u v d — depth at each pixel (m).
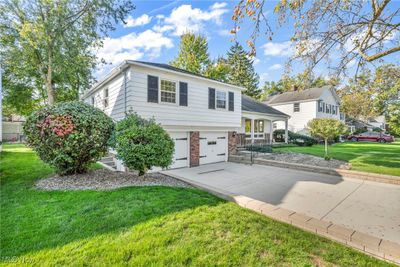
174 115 9.06
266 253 2.67
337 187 6.12
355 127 34.06
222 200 4.59
